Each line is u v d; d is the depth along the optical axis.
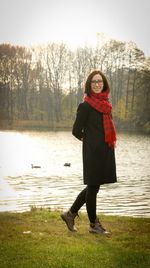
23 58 46.69
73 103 48.00
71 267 3.90
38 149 31.22
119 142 36.41
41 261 4.06
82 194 5.10
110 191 13.30
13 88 48.19
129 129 44.81
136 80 44.47
